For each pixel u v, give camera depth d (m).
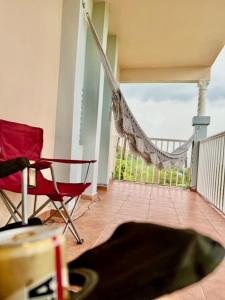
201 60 5.11
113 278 0.38
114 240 0.45
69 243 1.73
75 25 2.47
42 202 2.24
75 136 2.57
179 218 2.62
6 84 1.69
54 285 0.32
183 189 4.88
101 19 3.29
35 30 2.02
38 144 1.80
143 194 3.94
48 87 2.30
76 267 0.43
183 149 4.35
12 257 0.30
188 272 0.34
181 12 3.47
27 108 1.97
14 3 1.72
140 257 0.38
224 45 4.41
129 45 4.58
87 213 2.57
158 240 0.39
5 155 1.54
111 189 4.26
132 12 3.53
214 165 3.53
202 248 0.36
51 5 2.26
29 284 0.30
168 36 4.18
